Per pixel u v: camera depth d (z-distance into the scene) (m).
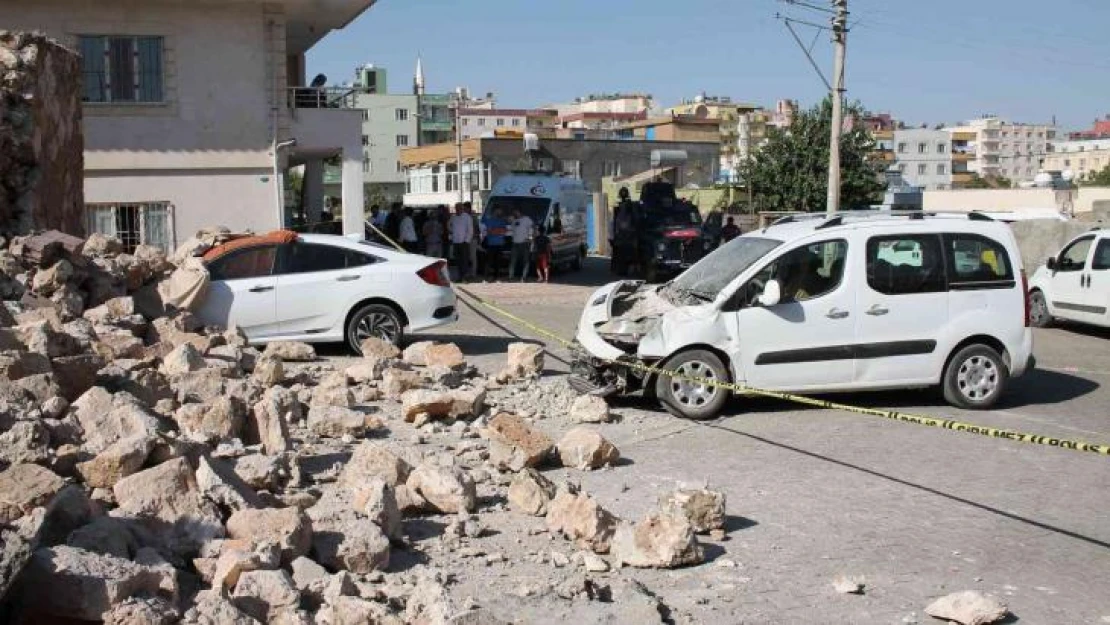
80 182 18.23
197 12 24.75
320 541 5.89
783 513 7.39
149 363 10.70
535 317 19.47
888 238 10.88
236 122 25.23
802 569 6.29
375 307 13.95
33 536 4.42
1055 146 165.75
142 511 5.63
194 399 9.17
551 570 6.08
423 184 84.62
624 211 31.28
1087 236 19.19
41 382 7.63
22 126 15.28
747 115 73.38
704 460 8.86
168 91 24.73
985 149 164.38
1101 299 18.17
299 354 13.20
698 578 6.12
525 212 31.48
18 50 15.75
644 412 10.77
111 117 24.39
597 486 8.02
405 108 110.44
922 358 10.91
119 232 24.72
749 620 5.51
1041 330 19.73
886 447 9.41
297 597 4.99
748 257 10.98
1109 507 7.66
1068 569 6.38
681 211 31.22
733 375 10.49
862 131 48.44
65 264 12.20
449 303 14.41
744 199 51.31
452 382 11.83
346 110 26.12
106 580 4.41
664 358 10.41
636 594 5.59
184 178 25.03
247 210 25.45
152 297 13.21
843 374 10.76
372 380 11.79
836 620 5.53
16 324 10.42
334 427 9.16
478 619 4.82
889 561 6.46
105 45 24.36
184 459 5.99
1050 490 8.09
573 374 11.23
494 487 7.81
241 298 13.62
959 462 8.90
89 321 11.70
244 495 6.25
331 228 30.98
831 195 29.25
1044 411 11.24
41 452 6.20
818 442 9.56
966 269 11.05
